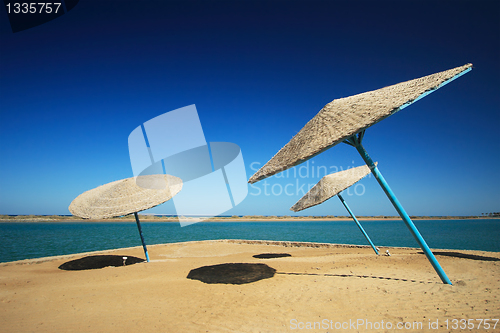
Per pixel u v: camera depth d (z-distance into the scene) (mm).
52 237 28641
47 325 4305
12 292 6316
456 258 8766
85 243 23422
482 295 4926
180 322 4316
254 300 5258
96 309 5000
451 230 44562
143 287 6430
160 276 7750
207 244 19141
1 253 17281
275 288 6023
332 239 28203
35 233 34438
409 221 5742
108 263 11109
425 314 4195
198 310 4828
